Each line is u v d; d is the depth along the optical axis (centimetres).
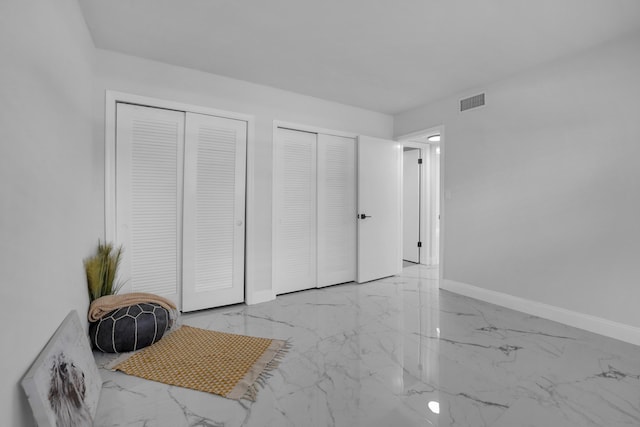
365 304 321
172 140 283
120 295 229
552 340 236
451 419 150
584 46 248
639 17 208
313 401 164
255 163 323
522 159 296
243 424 147
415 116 406
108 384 178
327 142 380
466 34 231
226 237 310
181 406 160
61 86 158
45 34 135
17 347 102
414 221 554
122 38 236
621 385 177
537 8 199
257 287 325
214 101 299
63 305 154
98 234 250
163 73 275
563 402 162
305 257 370
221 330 254
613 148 239
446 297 344
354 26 220
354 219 409
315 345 228
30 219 116
